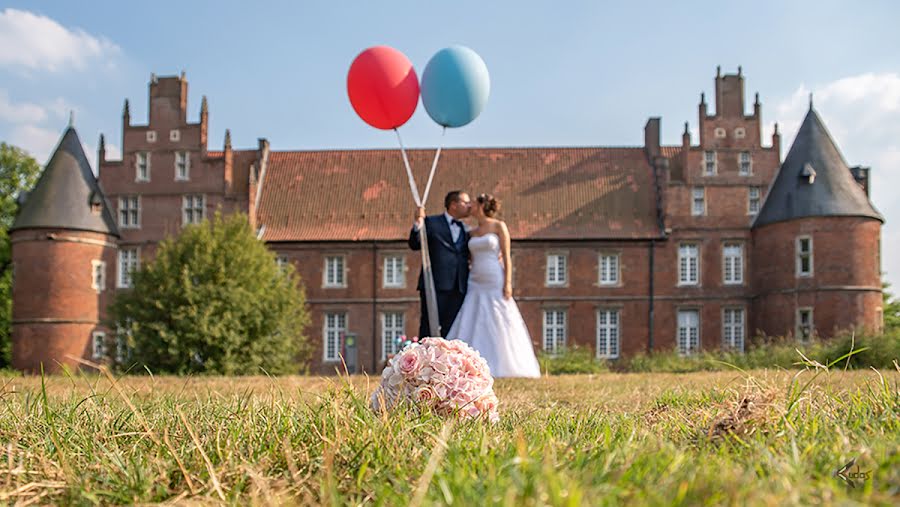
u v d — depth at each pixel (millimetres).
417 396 5582
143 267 36500
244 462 3588
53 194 43062
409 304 45875
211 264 35438
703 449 3846
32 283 42344
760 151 45750
